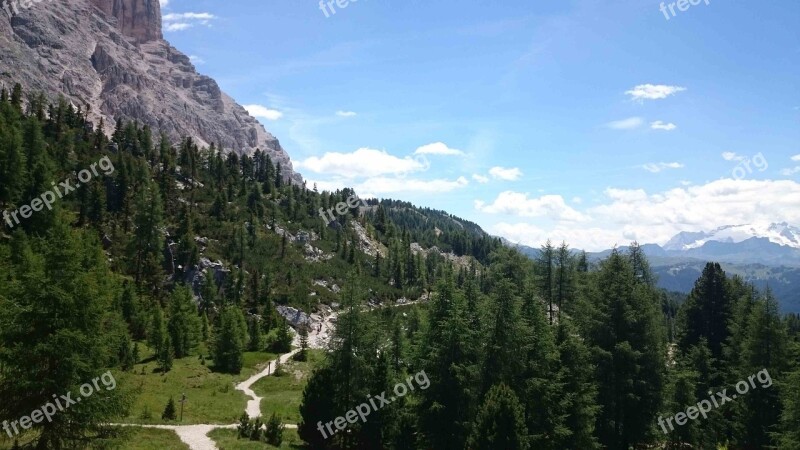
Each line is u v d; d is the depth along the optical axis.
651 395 37.59
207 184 178.00
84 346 22.22
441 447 34.03
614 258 41.59
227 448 34.66
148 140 180.75
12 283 22.19
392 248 196.38
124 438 24.02
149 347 78.88
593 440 34.22
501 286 35.09
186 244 128.12
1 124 96.25
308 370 82.38
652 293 47.78
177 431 38.53
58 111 154.50
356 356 39.38
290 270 152.25
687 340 59.72
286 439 41.78
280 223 179.75
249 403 58.97
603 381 37.72
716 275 60.44
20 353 21.05
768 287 47.91
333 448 38.81
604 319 38.53
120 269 105.00
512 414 28.22
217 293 124.12
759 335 46.91
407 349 45.75
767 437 43.66
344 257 186.00
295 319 130.00
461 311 35.12
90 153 141.00
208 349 90.62
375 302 147.12
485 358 34.75
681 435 42.12
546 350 35.28
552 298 46.25
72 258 23.06
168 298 103.31
